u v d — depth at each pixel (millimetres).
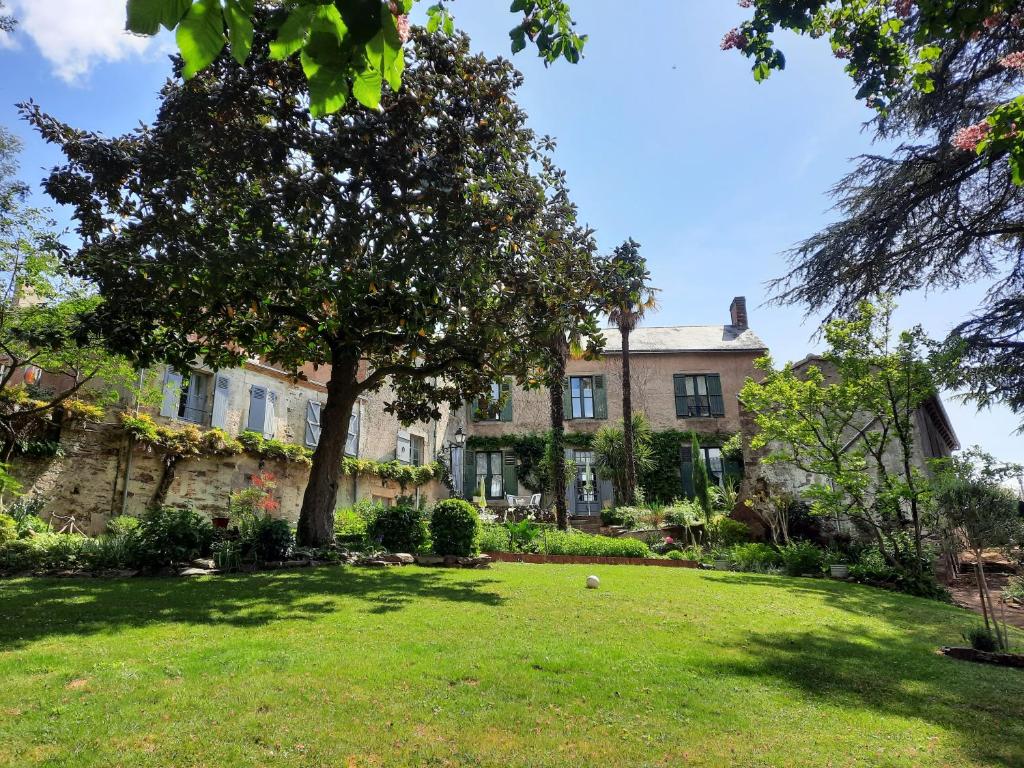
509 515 22922
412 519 13312
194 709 3871
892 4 5586
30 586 8141
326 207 8938
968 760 3896
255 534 10695
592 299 11547
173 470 15609
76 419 13828
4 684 4195
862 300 11539
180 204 9703
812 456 15641
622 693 4707
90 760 3166
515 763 3424
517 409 28766
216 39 1463
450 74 9664
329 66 1621
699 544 19203
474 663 5176
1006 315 11766
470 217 9102
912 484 13680
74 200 9750
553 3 3979
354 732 3668
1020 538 8555
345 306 10062
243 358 12750
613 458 25766
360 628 6219
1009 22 7211
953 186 9852
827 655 6594
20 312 12273
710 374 28719
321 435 12703
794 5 4852
